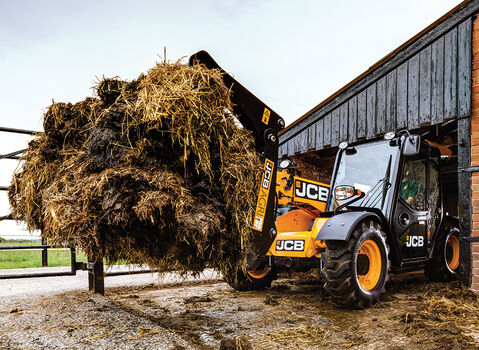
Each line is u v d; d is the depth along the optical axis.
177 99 1.73
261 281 3.61
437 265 4.14
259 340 2.05
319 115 5.59
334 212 3.32
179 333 2.17
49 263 6.20
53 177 2.06
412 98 4.41
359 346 1.94
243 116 2.34
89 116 1.90
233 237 1.98
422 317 2.51
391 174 3.49
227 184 1.96
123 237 1.73
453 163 6.62
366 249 3.05
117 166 1.69
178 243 1.77
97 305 2.29
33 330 1.74
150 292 3.56
